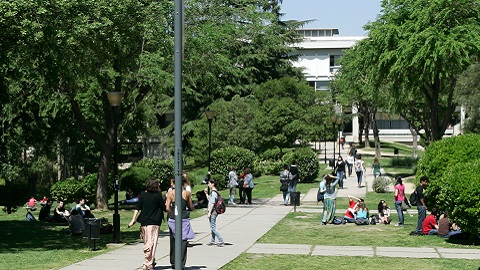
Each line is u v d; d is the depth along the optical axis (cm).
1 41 1823
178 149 848
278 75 6169
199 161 5141
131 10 2273
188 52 2767
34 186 4300
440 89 4034
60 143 4094
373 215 2314
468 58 3262
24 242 1808
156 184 1309
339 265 1427
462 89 3403
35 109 3253
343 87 6069
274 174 4819
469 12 3472
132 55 2536
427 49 3312
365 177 4538
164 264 1405
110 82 2675
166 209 1343
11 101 2908
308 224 2250
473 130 4069
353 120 9469
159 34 2525
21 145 3653
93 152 4669
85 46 1978
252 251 1627
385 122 9938
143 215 1298
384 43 3638
